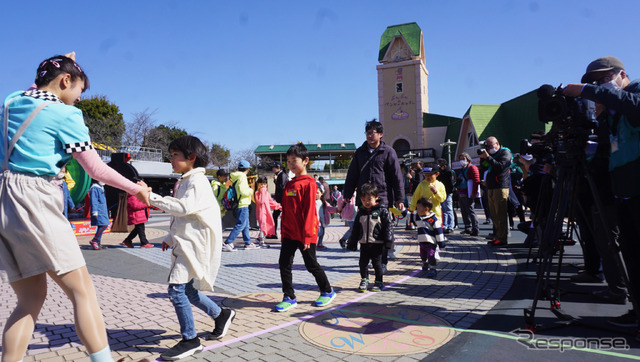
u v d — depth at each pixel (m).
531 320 3.05
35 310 2.22
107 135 33.53
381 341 2.95
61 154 2.19
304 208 3.84
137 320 3.58
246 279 5.25
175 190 3.00
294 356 2.71
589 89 2.79
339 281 5.05
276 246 8.52
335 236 10.41
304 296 4.32
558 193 3.10
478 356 2.63
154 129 35.59
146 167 31.72
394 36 40.00
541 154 4.26
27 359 2.73
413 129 39.19
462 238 8.62
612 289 3.72
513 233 9.00
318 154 50.75
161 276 5.60
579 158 3.01
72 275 2.15
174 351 2.68
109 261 6.83
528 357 2.59
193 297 2.93
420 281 4.88
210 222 2.83
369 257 4.55
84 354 2.81
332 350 2.80
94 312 2.20
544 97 3.16
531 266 5.46
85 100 36.28
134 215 8.45
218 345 2.92
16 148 2.08
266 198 8.45
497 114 29.20
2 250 2.09
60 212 2.16
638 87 2.81
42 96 2.19
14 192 2.04
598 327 3.04
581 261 5.61
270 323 3.41
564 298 3.91
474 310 3.64
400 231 10.61
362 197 4.54
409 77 39.47
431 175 6.50
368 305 3.90
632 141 2.71
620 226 3.01
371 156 5.31
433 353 2.71
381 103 40.06
